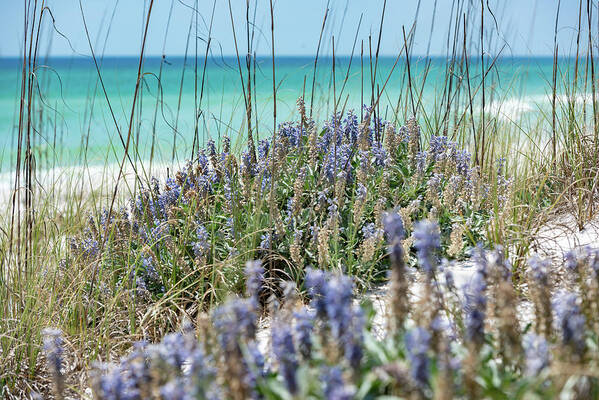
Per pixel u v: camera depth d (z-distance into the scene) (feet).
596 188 16.65
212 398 6.93
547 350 7.28
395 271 7.78
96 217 15.76
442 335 7.39
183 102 74.38
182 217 15.35
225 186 14.94
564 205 16.79
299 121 16.85
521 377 7.58
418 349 6.40
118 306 13.96
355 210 13.53
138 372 7.84
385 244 13.88
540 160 18.28
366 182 14.97
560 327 8.25
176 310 13.64
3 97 115.24
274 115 14.40
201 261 13.82
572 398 7.02
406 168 16.60
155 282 14.26
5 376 11.88
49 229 17.03
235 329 7.12
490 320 9.12
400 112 20.93
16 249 14.10
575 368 6.61
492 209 15.72
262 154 16.11
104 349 12.84
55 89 104.88
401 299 7.77
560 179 16.93
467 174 15.93
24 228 14.24
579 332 7.24
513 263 13.05
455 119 19.42
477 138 18.90
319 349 7.72
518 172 18.92
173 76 105.40
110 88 107.04
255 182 14.82
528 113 21.06
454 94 19.44
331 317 7.09
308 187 15.67
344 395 5.84
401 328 7.72
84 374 11.93
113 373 7.75
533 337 7.74
